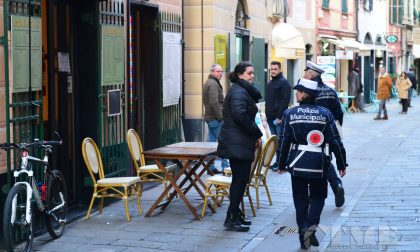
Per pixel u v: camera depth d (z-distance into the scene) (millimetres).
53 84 9125
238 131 8266
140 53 12234
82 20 9633
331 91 9625
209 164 10008
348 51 26938
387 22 41938
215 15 15031
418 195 10547
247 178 8461
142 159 10336
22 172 7250
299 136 7316
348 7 32844
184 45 14781
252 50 18484
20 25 7566
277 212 9539
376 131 21297
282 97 12883
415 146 17062
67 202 9250
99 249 7602
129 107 11141
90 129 9703
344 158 7418
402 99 29844
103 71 9750
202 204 10023
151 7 11977
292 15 24469
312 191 7559
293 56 21500
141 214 9336
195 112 14930
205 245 7773
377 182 11883
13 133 7512
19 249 7164
